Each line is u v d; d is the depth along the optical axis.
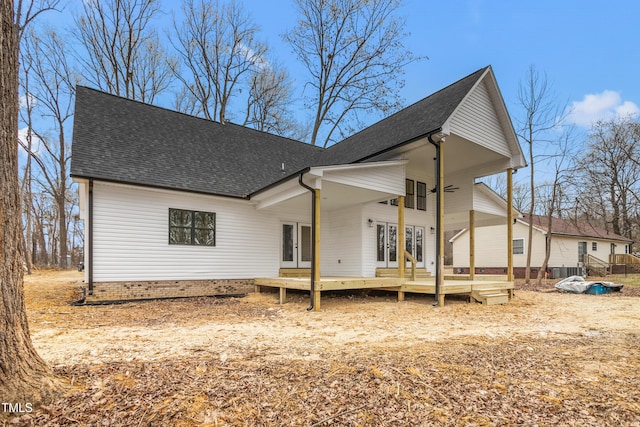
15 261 2.90
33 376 2.89
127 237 9.86
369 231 12.77
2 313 2.75
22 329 2.93
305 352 4.61
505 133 12.03
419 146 10.57
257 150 14.93
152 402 2.94
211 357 4.23
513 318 7.95
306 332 6.12
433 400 3.12
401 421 2.78
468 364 4.12
